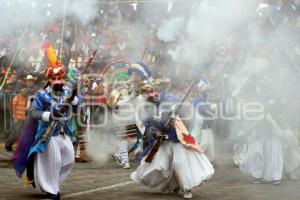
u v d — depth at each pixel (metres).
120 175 10.48
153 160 8.53
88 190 8.85
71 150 8.20
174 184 8.70
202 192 8.84
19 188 8.94
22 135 8.15
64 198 8.20
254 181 9.95
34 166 7.99
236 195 8.61
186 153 8.37
